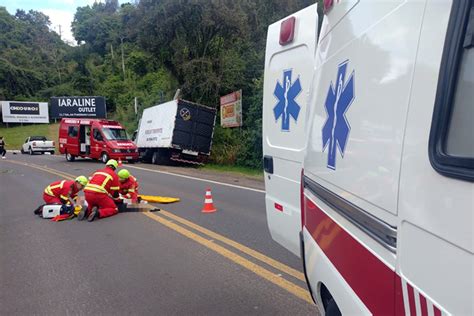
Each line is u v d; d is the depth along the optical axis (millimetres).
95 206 8609
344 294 2064
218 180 15023
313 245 2725
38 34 102000
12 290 4801
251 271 5062
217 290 4547
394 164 1541
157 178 15852
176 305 4199
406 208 1437
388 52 1658
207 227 7434
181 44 26516
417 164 1376
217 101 25859
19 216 9234
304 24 3422
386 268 1597
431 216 1282
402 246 1467
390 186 1566
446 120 1227
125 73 61469
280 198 3881
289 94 3623
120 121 42875
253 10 26484
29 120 60656
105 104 54812
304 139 3342
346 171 2062
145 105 37406
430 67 1344
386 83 1652
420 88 1395
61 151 27328
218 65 25938
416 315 1371
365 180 1813
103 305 4281
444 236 1214
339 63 2301
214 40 26312
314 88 2898
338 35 2375
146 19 26453
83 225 8000
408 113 1460
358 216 1893
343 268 2100
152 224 7859
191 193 11734
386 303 1601
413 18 1489
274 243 6262
